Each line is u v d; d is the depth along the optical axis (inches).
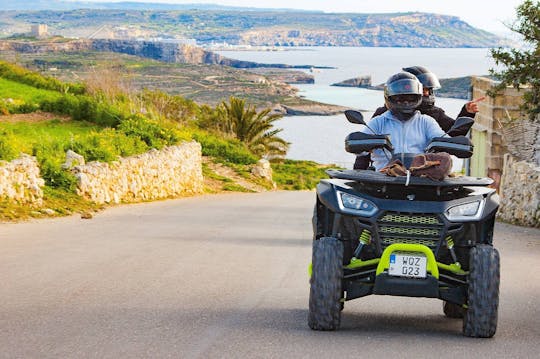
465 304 262.4
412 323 296.8
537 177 770.8
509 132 906.7
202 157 1726.1
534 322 298.8
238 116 2161.7
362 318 304.7
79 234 597.0
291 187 1844.2
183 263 455.5
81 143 935.7
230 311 309.0
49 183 818.8
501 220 847.7
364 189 266.4
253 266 456.8
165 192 1112.2
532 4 832.3
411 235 258.4
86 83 1718.8
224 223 749.9
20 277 386.9
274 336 257.4
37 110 1539.1
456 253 265.3
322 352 233.8
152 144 1121.4
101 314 295.7
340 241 263.0
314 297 260.7
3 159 726.5
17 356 227.3
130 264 442.9
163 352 234.1
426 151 282.8
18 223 651.5
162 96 1971.0
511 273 447.8
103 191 885.8
